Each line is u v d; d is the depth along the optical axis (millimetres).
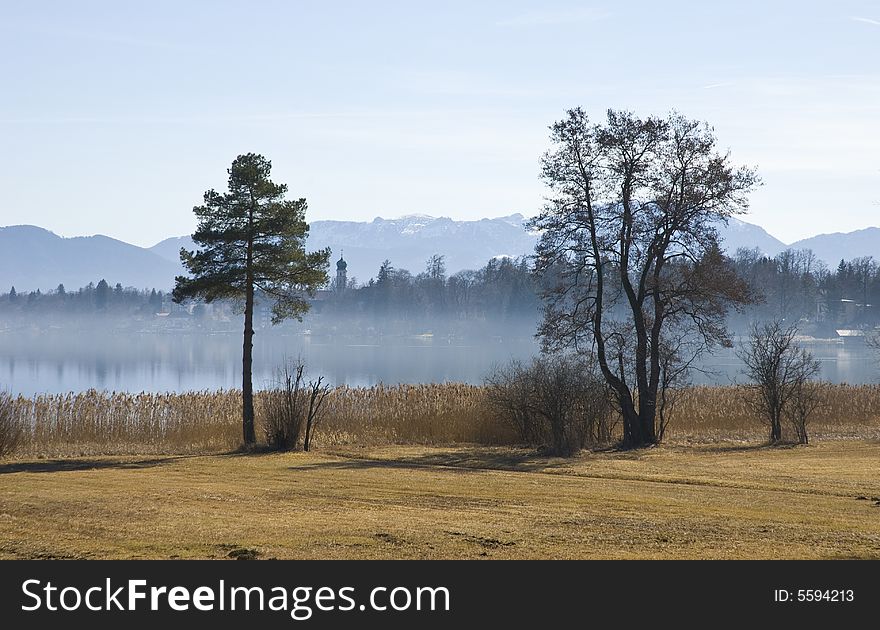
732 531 15688
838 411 46719
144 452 34281
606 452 34500
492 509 18469
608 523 16391
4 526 15898
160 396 41000
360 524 16109
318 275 38156
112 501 19203
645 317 39406
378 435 39250
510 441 38469
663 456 32406
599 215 37594
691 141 36938
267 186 37156
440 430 39250
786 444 36906
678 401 46625
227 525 15992
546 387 35250
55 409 38250
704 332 38406
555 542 14602
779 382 40094
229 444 36688
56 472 26812
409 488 22188
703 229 37469
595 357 38500
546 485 23016
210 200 37219
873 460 30078
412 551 13930
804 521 16906
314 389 36875
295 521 16484
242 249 37719
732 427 43969
